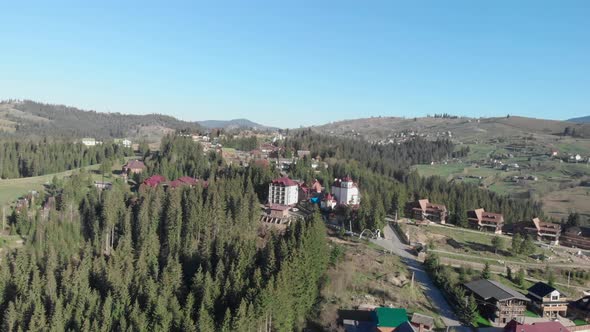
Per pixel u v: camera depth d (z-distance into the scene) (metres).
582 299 152.00
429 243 187.62
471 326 134.00
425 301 144.75
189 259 140.12
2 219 187.12
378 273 157.25
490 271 168.38
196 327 104.38
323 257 146.12
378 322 123.00
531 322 141.25
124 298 117.81
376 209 197.25
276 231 162.38
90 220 181.12
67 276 128.25
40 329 108.44
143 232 163.88
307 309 131.00
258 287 114.25
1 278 126.50
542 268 179.50
